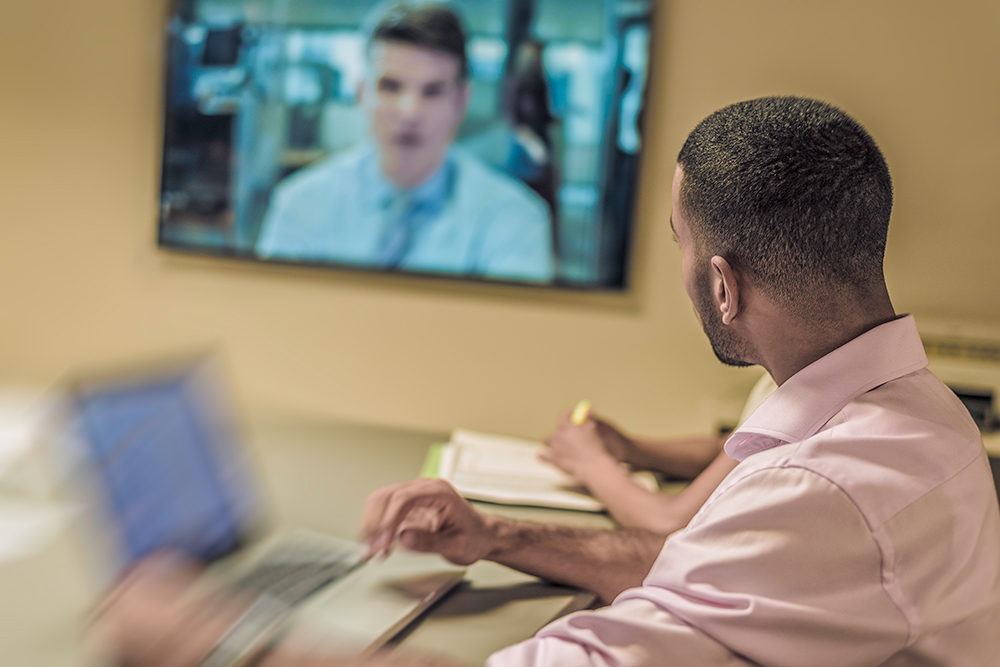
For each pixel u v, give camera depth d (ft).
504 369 6.89
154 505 2.30
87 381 2.35
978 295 5.94
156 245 7.14
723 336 2.60
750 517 2.01
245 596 2.46
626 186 6.39
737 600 1.95
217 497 2.56
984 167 5.85
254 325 7.22
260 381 7.26
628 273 6.49
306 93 6.77
